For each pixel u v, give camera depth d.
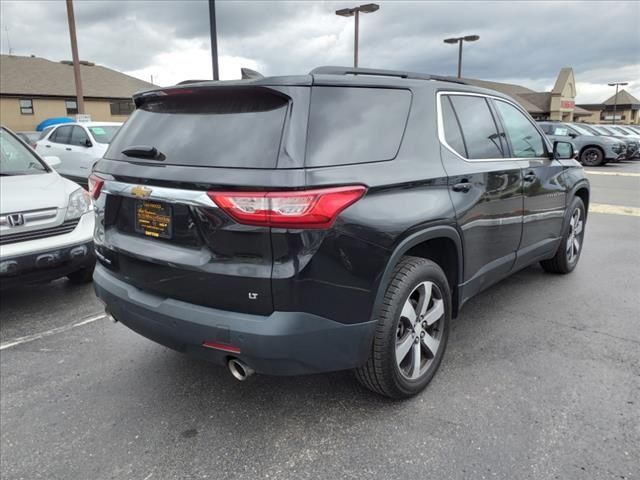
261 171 2.14
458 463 2.30
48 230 4.25
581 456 2.32
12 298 4.70
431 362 2.94
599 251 5.99
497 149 3.55
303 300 2.18
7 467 2.36
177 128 2.57
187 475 2.28
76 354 3.52
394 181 2.49
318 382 3.07
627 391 2.87
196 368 3.28
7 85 32.75
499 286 4.72
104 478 2.28
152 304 2.52
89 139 10.79
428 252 3.10
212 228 2.22
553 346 3.45
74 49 17.66
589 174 15.30
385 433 2.54
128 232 2.70
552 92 49.72
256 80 2.34
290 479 2.24
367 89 2.60
